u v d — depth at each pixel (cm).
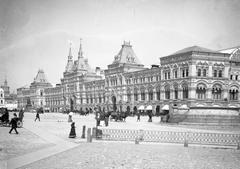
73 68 18250
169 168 2077
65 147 2908
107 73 14112
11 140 3344
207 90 8981
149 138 3588
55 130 4622
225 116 5256
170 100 9838
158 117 9488
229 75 9175
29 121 7131
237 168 2097
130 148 2888
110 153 2600
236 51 9325
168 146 3044
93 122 6756
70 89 18138
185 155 2545
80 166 2111
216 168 2086
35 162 2236
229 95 9144
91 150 2750
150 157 2439
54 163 2200
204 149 2867
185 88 9244
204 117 5350
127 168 2069
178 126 5212
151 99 11169
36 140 3369
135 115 11056
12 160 2297
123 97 12756
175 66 9712
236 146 3042
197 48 9219
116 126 5297
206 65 9038
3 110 8069
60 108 18725
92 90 15888
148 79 11412
